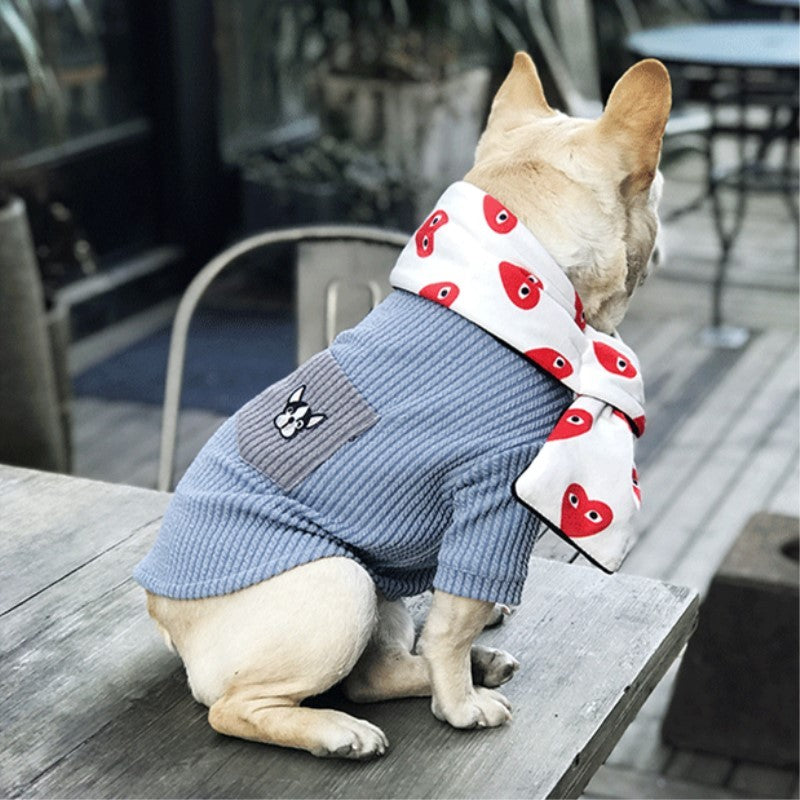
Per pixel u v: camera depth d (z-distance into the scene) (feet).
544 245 2.85
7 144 9.57
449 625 2.82
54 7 10.09
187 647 2.93
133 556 3.71
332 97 11.57
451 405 2.77
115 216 11.05
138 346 10.28
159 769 2.79
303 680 2.81
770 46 10.48
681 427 9.04
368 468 2.79
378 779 2.75
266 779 2.75
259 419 2.99
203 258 11.84
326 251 5.21
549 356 2.79
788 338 10.73
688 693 5.81
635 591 3.53
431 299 2.87
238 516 2.87
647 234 2.95
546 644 3.27
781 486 8.20
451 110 11.50
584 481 2.77
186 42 11.25
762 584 5.61
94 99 10.71
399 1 11.53
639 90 2.81
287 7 12.27
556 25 12.29
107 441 8.64
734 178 13.37
